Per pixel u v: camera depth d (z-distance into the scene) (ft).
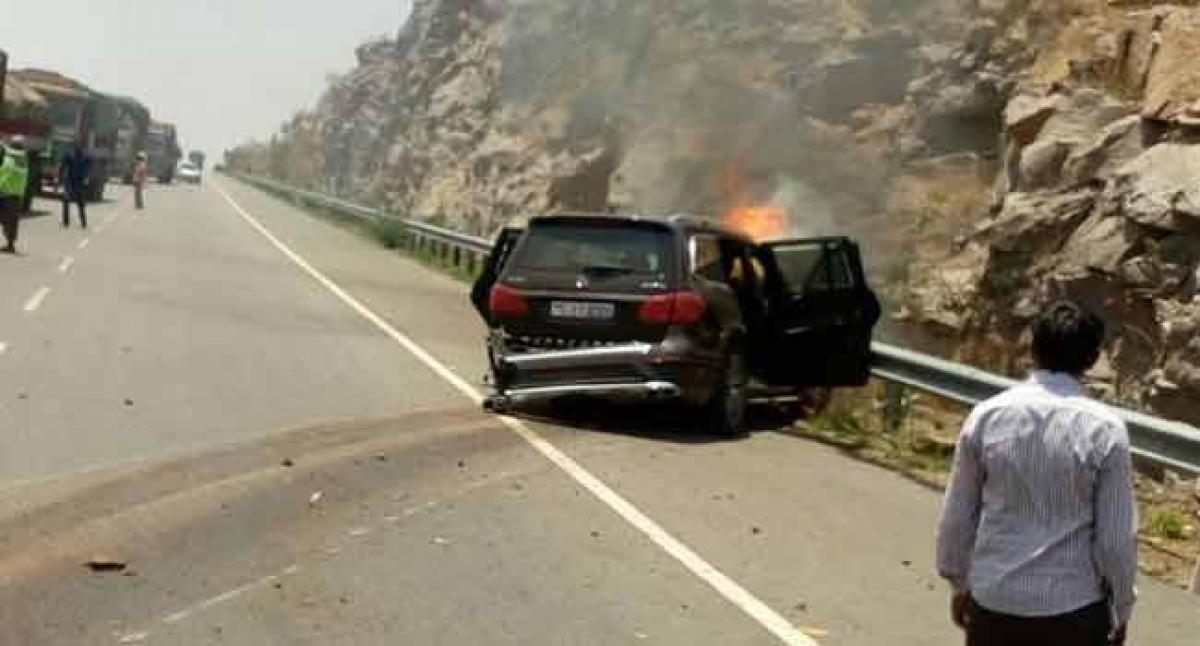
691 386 36.47
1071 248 48.96
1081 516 12.73
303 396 39.37
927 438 40.01
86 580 20.86
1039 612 12.60
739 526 27.25
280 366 44.96
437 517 26.32
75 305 56.95
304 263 95.66
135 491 26.58
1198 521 32.09
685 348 36.19
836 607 22.17
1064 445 12.71
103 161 161.79
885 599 22.85
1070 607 12.57
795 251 44.37
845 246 40.68
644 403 42.42
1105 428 12.71
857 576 24.20
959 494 13.20
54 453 29.45
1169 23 54.60
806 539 26.66
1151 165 46.96
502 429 36.32
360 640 18.99
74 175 109.50
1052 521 12.76
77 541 22.89
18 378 38.58
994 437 13.00
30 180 121.08
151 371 41.75
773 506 29.37
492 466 31.45
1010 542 12.84
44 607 19.48
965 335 53.52
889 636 20.81
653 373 36.06
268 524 24.93
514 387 37.78
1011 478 12.86
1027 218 52.01
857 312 40.14
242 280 76.74
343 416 36.60
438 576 22.40
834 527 27.89
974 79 73.56
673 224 37.65
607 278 36.91
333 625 19.58
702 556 24.68
